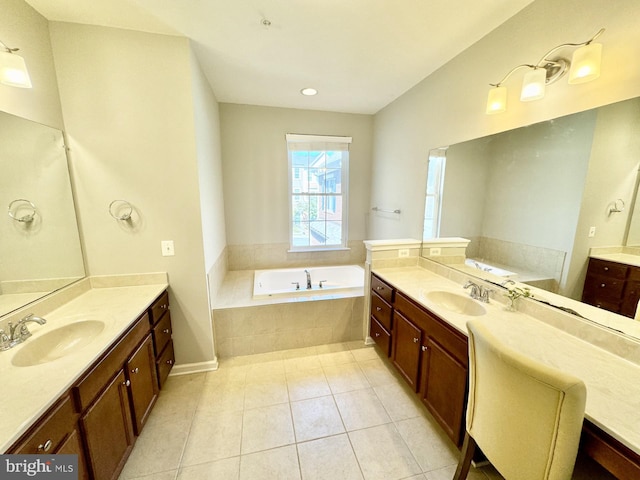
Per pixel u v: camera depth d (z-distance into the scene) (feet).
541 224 4.86
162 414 5.88
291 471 4.67
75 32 5.47
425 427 5.58
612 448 2.58
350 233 12.39
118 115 5.88
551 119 4.61
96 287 6.33
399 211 9.62
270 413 5.92
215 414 5.89
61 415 3.07
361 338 8.93
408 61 6.93
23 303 4.61
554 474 2.80
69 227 5.75
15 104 4.61
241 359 7.88
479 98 6.04
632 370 3.41
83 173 5.91
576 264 4.33
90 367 3.64
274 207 11.35
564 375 2.57
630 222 3.67
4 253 4.32
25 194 4.76
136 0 4.75
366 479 4.54
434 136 7.61
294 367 7.52
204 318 7.10
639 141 3.50
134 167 6.12
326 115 11.18
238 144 10.55
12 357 3.67
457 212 6.87
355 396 6.43
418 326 5.84
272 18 5.24
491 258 5.96
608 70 3.81
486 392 3.47
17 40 4.61
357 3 4.81
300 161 11.50
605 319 3.96
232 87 8.61
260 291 8.87
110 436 4.04
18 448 2.49
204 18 5.25
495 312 5.13
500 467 3.33
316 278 11.51
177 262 6.69
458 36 5.84
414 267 8.39
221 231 9.88
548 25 4.53
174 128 6.16
